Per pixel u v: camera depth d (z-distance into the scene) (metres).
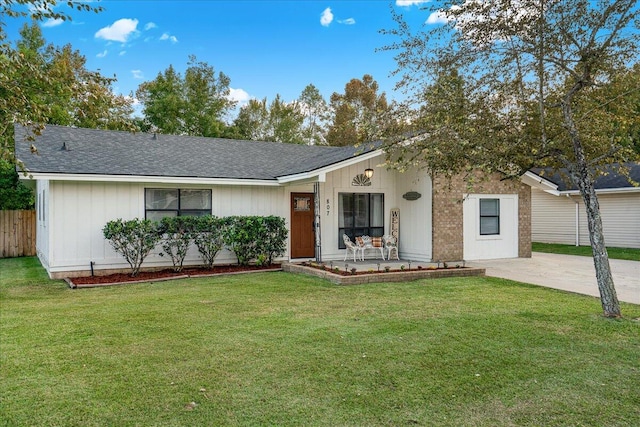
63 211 10.92
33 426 3.43
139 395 3.97
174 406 3.77
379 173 14.54
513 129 7.35
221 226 11.90
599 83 7.03
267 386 4.18
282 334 5.81
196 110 32.75
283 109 42.62
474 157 6.96
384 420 3.54
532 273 11.33
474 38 7.12
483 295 8.37
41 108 5.60
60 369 4.59
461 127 6.94
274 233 12.65
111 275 11.16
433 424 3.49
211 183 12.16
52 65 6.39
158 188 12.03
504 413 3.68
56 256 10.87
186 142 15.16
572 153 7.36
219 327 6.16
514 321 6.43
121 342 5.49
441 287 9.19
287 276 10.84
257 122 42.06
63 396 3.95
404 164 8.05
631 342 5.48
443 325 6.22
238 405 3.79
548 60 6.75
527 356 5.00
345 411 3.69
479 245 14.43
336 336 5.71
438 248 13.38
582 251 17.27
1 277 11.40
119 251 11.32
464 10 6.96
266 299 8.05
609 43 6.36
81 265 11.11
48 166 10.47
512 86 7.33
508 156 7.09
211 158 13.92
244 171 13.20
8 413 3.63
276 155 15.68
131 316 6.81
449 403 3.85
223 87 34.75
